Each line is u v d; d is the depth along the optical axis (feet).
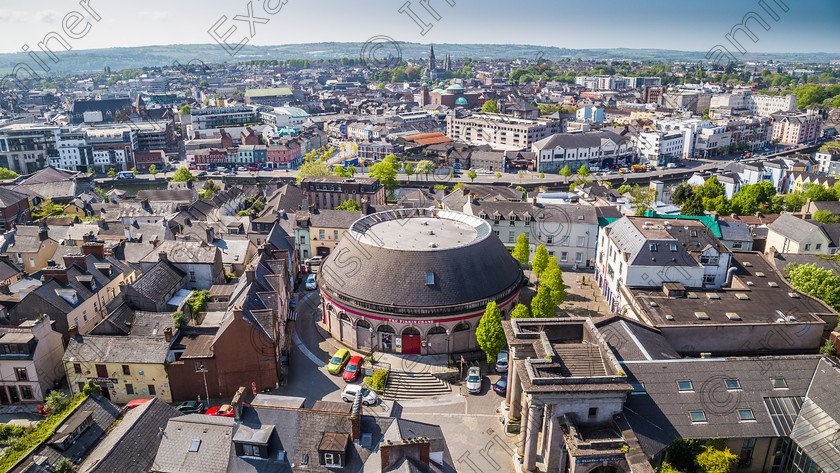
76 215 580.71
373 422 202.18
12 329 276.00
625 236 356.79
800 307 290.97
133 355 273.75
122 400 279.69
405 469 175.63
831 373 212.64
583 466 187.01
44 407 266.16
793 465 200.03
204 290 353.92
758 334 269.23
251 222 491.31
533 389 196.34
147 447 206.69
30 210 592.19
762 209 626.23
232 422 206.49
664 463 188.75
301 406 214.69
